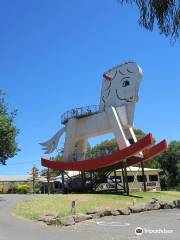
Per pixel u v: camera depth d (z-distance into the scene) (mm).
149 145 45094
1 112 47969
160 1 11727
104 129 50906
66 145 53906
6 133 46125
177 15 11773
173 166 87375
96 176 52469
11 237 20734
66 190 54125
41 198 41969
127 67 50938
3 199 44250
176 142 90312
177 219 32250
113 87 51531
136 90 49656
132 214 36312
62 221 26844
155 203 41781
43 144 59062
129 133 49781
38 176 87625
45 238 20703
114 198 43750
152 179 73562
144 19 11992
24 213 31719
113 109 50094
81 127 53500
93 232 23688
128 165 52656
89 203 39031
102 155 50781
